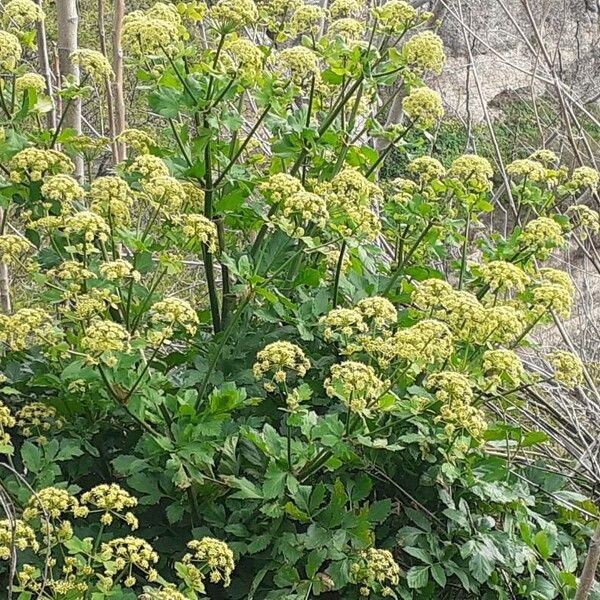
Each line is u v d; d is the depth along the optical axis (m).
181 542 3.02
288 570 2.82
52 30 6.73
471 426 2.72
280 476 2.83
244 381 3.25
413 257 3.79
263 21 3.59
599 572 3.45
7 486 2.73
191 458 2.85
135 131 3.39
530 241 3.30
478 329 2.88
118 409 3.11
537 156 3.68
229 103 3.40
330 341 3.35
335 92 3.74
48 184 2.74
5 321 2.71
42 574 2.56
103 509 2.73
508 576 3.15
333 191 3.21
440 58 3.37
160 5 3.17
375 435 3.03
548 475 3.55
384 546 3.12
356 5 3.59
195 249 3.36
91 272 2.74
